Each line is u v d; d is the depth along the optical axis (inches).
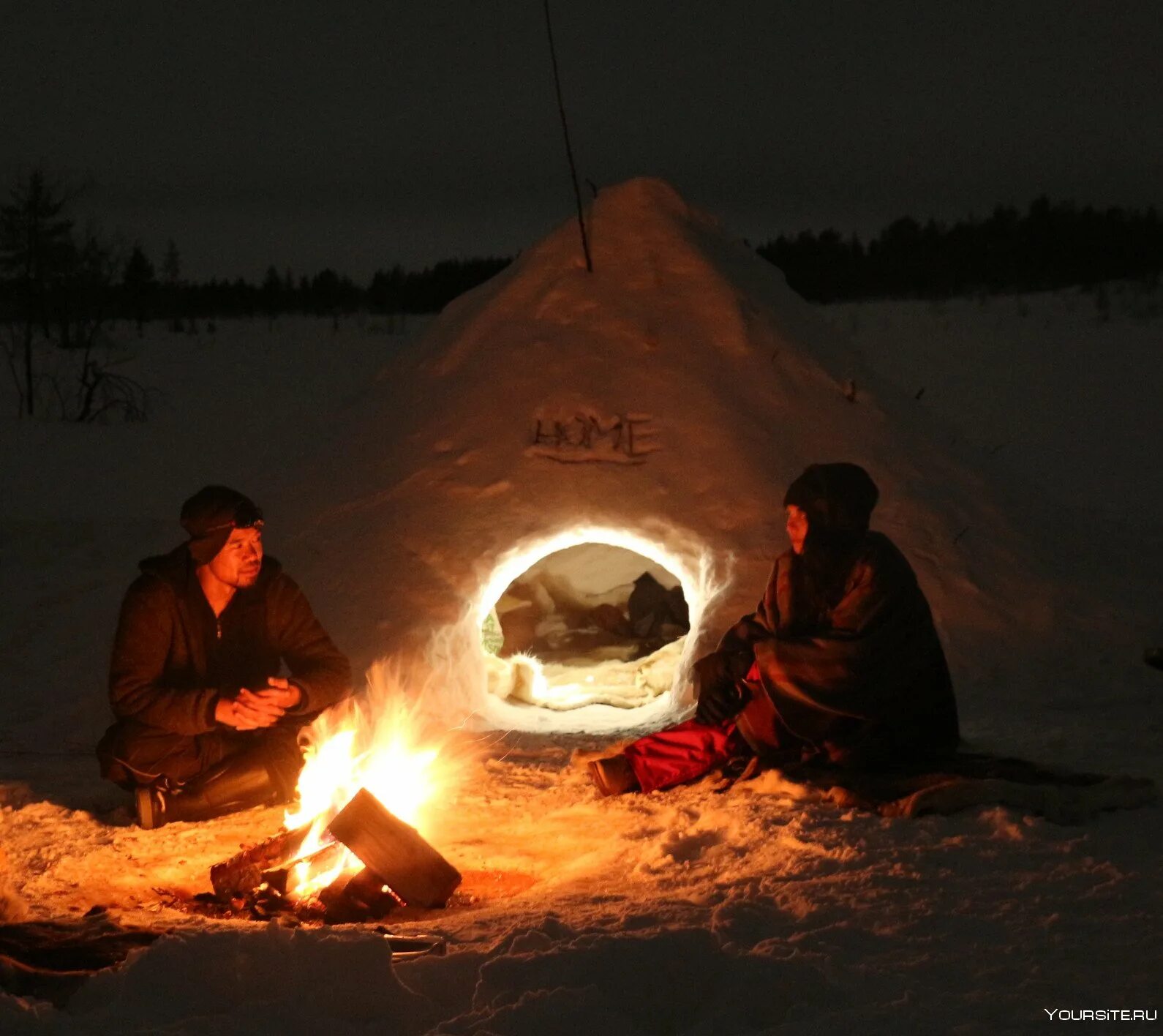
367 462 264.4
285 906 137.7
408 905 136.6
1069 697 222.4
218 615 176.6
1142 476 514.6
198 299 1331.2
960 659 234.2
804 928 114.0
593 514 240.2
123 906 137.3
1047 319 949.8
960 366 792.9
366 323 1133.1
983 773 160.6
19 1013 88.4
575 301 273.3
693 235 290.8
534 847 157.1
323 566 241.9
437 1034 91.0
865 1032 90.4
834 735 167.5
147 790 166.7
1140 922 111.7
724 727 176.2
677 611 311.7
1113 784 153.6
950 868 130.1
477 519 241.6
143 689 167.6
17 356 826.2
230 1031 88.6
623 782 174.6
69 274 876.0
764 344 271.6
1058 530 283.1
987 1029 90.6
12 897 121.8
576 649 303.4
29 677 247.1
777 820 150.3
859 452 260.7
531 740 211.2
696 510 241.0
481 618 233.9
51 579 322.7
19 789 181.3
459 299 310.8
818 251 1307.8
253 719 167.9
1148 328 887.7
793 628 171.9
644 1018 97.6
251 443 582.6
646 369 260.5
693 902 123.5
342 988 95.3
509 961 100.7
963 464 279.1
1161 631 245.9
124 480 498.6
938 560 248.1
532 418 254.7
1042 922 113.0
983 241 1290.6
